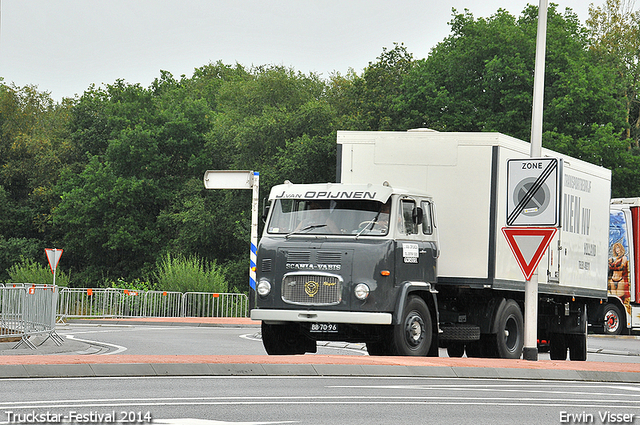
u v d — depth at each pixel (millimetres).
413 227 47969
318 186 48750
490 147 50469
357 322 45344
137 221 188625
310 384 35469
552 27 154375
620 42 179375
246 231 171125
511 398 32531
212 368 39125
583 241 60656
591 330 95688
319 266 46281
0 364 36125
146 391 31297
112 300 110062
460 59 153000
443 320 52469
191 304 115125
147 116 195500
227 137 189875
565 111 144375
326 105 179000
